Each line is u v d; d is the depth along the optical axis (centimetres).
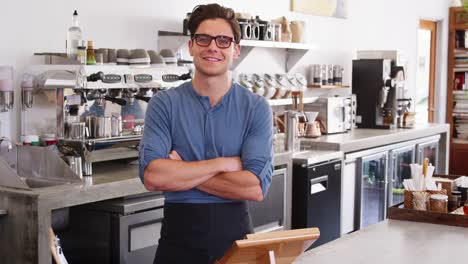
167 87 442
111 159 414
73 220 399
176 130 250
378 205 675
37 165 371
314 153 563
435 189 352
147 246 398
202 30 242
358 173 621
